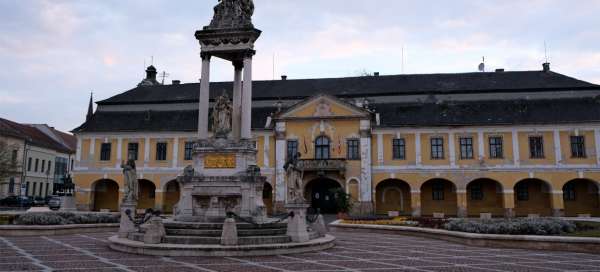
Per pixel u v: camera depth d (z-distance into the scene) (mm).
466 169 47344
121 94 57375
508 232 20828
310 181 49188
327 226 32719
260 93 53969
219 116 21828
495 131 47406
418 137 48500
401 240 23125
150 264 13883
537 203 47750
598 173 45188
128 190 19781
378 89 52625
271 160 50000
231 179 20547
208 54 22219
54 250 17312
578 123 45812
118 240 17938
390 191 49906
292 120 49875
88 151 52812
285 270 12992
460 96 50125
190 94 55781
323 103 49469
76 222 26766
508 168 46719
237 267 13438
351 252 17516
